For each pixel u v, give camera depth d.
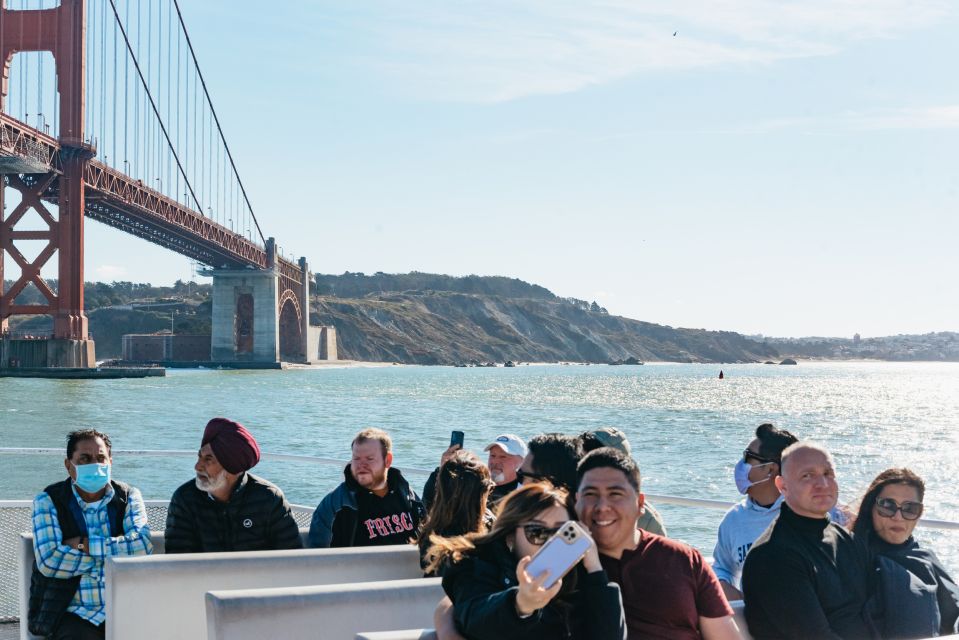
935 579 3.85
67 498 4.34
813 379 165.88
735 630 3.09
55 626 4.17
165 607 3.42
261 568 3.52
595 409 59.53
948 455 31.48
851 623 3.44
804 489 3.46
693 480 22.03
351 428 40.06
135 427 38.44
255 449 4.27
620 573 3.05
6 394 62.25
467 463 3.61
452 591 2.85
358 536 4.61
